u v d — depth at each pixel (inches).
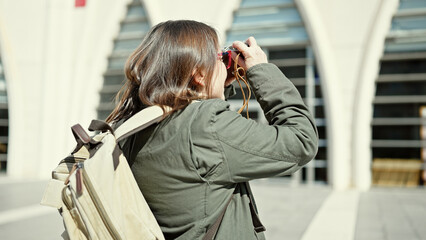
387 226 206.4
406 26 371.6
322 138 399.2
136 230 32.3
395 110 390.9
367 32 370.9
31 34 469.1
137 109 41.2
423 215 238.2
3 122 502.0
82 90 458.3
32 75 467.8
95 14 459.2
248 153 33.8
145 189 36.0
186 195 34.3
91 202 31.7
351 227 203.5
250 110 424.2
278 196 323.0
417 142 384.8
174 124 35.3
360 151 370.6
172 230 34.8
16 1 474.0
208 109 34.9
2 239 175.9
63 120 460.1
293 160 34.8
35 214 238.5
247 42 42.6
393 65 386.0
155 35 39.3
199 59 37.3
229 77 43.5
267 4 409.7
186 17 424.8
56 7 462.6
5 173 496.4
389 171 390.0
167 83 36.6
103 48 455.8
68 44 462.6
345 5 378.0
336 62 379.9
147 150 36.0
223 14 410.6
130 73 39.9
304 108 37.4
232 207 36.4
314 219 225.6
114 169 33.4
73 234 32.6
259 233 39.1
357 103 372.2
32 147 466.6
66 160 37.6
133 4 457.4
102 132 38.2
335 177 376.2
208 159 33.7
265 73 38.2
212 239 34.2
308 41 394.3
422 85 381.1
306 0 383.6
